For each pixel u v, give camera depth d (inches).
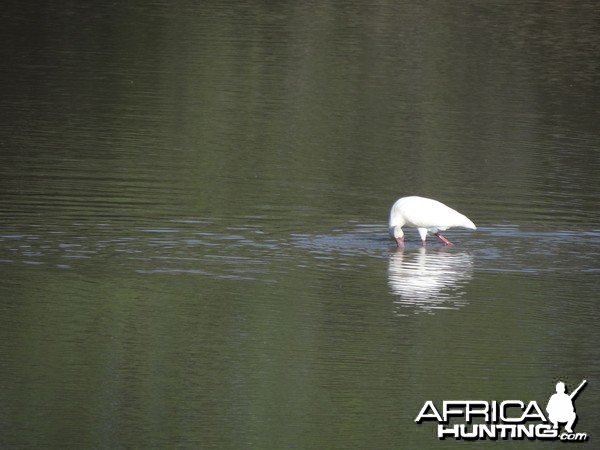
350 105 1624.0
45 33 2065.7
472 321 849.5
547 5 2421.3
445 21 2241.6
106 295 879.7
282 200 1150.3
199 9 2315.5
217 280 918.4
